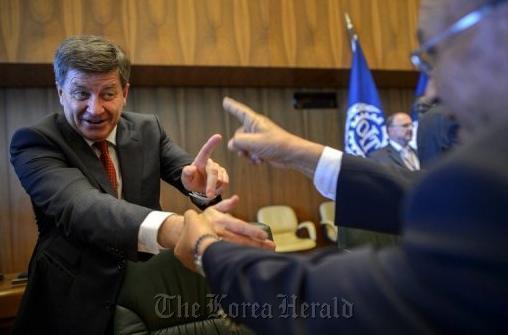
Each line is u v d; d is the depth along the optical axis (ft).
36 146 3.30
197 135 12.42
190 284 3.29
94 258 3.20
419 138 4.80
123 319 3.07
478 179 0.97
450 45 1.21
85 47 3.34
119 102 3.56
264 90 13.21
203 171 3.24
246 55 10.66
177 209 11.94
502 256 0.91
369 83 10.93
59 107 10.92
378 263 1.19
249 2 10.71
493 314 0.92
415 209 1.11
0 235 10.36
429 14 1.27
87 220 2.71
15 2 8.76
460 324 0.96
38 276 3.29
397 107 14.92
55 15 9.05
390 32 12.08
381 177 2.31
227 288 1.47
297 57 11.15
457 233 0.98
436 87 1.32
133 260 2.68
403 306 1.06
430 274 1.01
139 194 3.70
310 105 13.70
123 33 9.59
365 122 10.84
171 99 12.20
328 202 13.65
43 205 3.05
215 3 10.38
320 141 13.79
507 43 1.08
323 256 1.47
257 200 13.05
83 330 3.11
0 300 6.63
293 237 12.41
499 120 1.11
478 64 1.14
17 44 8.75
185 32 10.11
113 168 3.66
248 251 1.58
